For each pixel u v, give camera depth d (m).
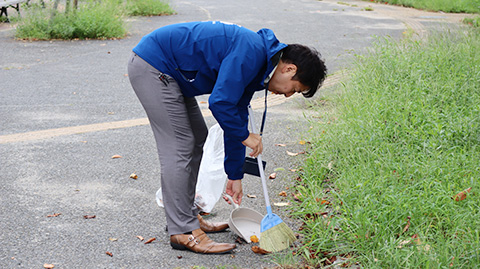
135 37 11.95
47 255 3.14
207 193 3.69
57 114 6.20
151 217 3.69
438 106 5.11
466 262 2.72
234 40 2.86
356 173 3.79
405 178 3.63
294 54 2.90
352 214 3.19
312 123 5.20
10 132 5.52
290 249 3.20
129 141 5.29
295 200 3.92
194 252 3.19
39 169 4.52
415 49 6.92
